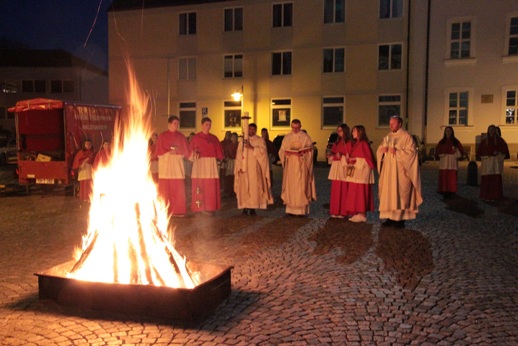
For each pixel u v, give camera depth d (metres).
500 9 25.72
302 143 9.97
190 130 32.12
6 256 7.10
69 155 14.42
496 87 26.12
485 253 7.01
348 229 8.76
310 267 6.35
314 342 4.11
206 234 8.45
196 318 4.61
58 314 4.76
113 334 4.30
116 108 17.02
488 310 4.80
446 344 4.05
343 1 28.50
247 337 4.21
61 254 7.22
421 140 27.23
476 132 26.59
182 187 10.09
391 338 4.18
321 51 29.03
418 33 27.03
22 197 14.30
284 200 10.15
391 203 8.74
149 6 32.19
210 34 31.09
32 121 15.16
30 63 46.03
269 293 5.34
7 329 4.43
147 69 32.56
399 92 27.81
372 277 5.89
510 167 21.97
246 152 10.21
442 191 12.97
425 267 6.31
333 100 29.16
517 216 10.00
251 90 30.52
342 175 9.59
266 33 29.95
